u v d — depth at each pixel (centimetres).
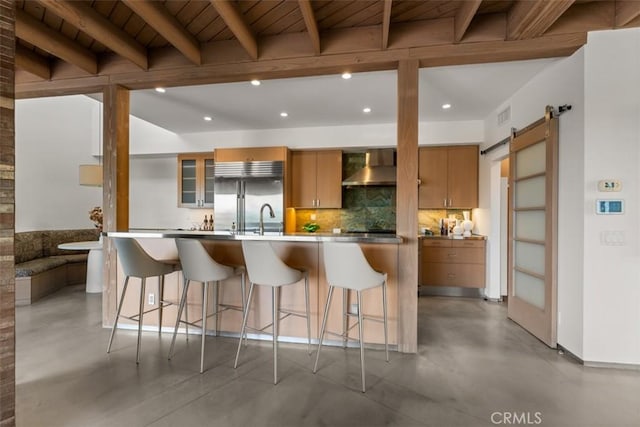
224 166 512
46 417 177
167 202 612
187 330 291
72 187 580
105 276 317
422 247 470
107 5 241
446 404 191
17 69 319
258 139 524
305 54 279
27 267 413
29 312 366
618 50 235
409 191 263
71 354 256
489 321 347
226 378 219
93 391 203
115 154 317
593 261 238
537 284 300
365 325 270
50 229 551
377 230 543
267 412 182
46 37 265
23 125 521
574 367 237
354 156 551
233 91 362
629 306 233
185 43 272
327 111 430
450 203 486
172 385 210
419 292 473
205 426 170
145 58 303
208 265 237
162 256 308
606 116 236
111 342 262
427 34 261
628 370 232
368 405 189
